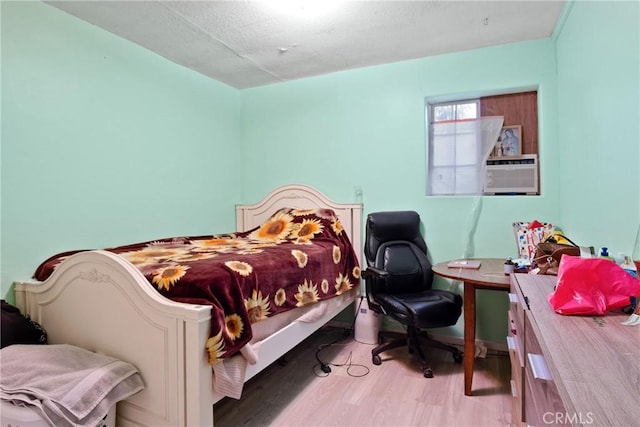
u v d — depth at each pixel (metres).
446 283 2.92
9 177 1.93
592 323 0.94
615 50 1.46
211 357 1.38
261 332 1.83
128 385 1.42
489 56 2.77
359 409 1.95
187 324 1.36
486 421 1.82
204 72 3.24
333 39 2.62
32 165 2.03
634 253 1.31
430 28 2.46
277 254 2.15
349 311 3.27
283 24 2.39
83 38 2.30
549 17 2.33
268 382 2.26
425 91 2.98
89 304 1.63
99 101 2.39
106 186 2.44
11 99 1.94
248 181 3.73
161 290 1.52
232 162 3.65
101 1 2.09
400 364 2.52
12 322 1.68
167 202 2.91
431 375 2.30
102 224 2.41
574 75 2.08
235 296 1.59
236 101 3.71
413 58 2.99
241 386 1.52
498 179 2.84
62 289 1.72
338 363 2.54
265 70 3.22
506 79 2.73
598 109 1.67
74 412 1.24
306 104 3.44
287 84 3.52
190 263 1.71
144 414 1.47
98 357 1.50
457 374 2.35
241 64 3.06
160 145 2.85
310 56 2.92
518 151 2.82
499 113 2.89
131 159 2.61
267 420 1.85
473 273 2.13
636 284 1.03
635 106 1.28
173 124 2.97
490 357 2.62
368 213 3.19
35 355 1.47
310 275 2.31
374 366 2.48
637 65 1.26
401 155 3.07
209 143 3.35
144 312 1.46
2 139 1.90
